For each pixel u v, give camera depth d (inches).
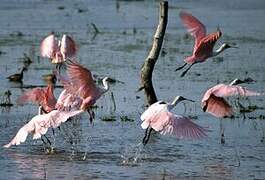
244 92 531.2
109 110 822.5
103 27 1528.1
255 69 1066.7
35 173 588.4
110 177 580.4
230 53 1206.9
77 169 601.0
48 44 714.8
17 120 767.1
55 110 614.9
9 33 1405.0
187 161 632.4
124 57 1158.3
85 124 760.3
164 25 808.9
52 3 1898.4
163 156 647.1
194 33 614.2
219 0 1966.0
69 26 1525.6
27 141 687.1
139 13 1760.6
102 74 1010.1
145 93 823.1
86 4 1905.8
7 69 1057.5
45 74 1019.9
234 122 775.7
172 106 550.3
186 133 512.1
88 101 577.9
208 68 1077.1
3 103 837.2
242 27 1517.0
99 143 686.5
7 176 578.9
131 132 729.0
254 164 627.5
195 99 874.1
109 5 1903.3
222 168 614.5
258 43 1309.1
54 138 698.2
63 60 702.5
